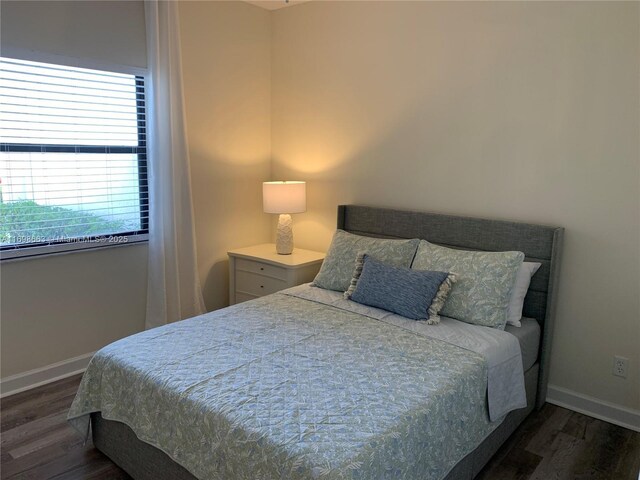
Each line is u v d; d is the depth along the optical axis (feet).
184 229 11.27
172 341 7.22
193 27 11.10
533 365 8.64
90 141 9.86
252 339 7.32
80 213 9.90
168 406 5.82
